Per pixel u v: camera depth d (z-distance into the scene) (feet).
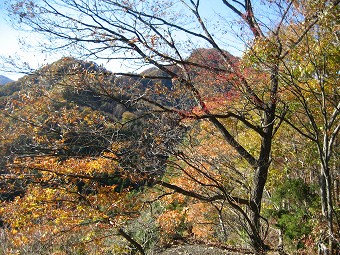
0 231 28.84
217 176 30.09
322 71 22.99
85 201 24.17
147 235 34.40
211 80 28.07
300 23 22.12
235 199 29.30
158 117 25.35
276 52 22.30
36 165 23.94
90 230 27.32
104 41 26.99
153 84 27.66
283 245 28.96
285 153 39.68
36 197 23.16
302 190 28.40
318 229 24.95
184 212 34.86
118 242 34.50
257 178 31.53
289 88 25.27
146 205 26.86
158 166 24.75
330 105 27.84
